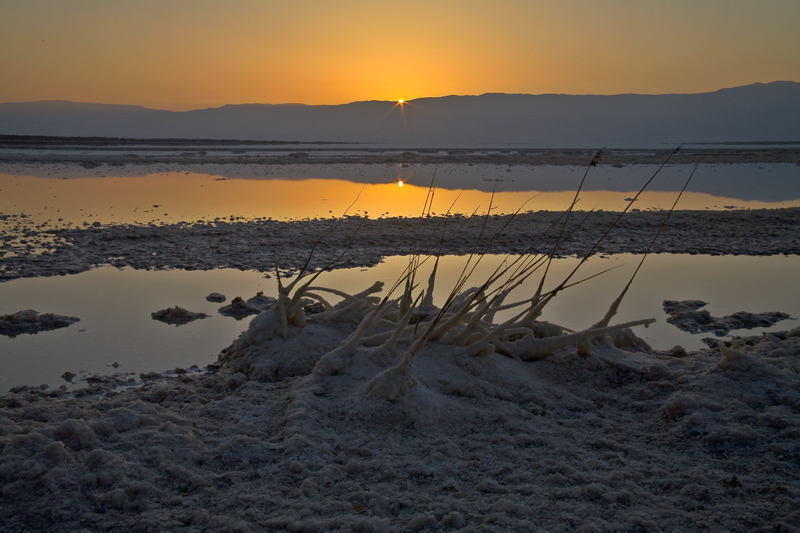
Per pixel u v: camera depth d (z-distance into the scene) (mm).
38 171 29266
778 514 3057
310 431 3811
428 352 4875
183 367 5949
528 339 5109
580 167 38781
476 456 3666
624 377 4957
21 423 3781
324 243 12141
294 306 5312
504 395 4480
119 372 5816
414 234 13094
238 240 12305
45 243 11828
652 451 3818
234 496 3178
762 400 4188
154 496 3127
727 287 9539
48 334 6945
